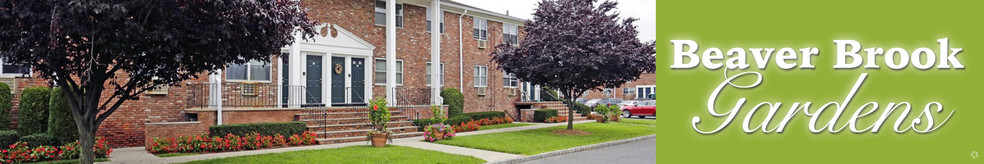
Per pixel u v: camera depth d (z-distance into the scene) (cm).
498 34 2455
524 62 1636
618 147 1453
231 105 1567
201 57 813
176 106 1390
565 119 2405
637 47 1686
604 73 1596
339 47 1789
